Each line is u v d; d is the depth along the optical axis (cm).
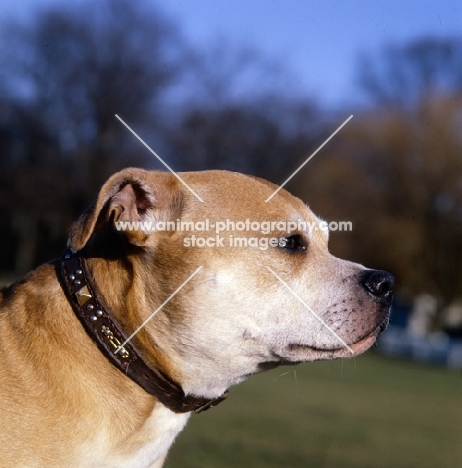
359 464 892
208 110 3212
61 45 3450
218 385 430
